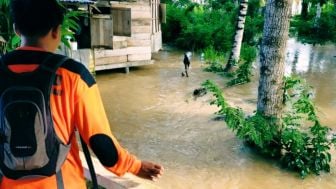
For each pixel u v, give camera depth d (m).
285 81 8.38
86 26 13.90
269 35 7.72
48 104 1.29
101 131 1.38
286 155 7.53
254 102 11.69
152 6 18.44
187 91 12.72
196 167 7.38
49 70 1.32
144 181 2.08
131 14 14.86
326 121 10.08
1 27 3.38
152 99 11.77
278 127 7.86
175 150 8.11
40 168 1.29
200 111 10.62
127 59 15.20
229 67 15.67
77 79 1.35
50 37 1.42
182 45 22.33
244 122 7.62
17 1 1.37
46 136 1.28
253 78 14.98
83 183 1.47
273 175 7.14
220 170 7.29
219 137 8.80
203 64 17.59
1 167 1.30
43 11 1.37
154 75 15.16
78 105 1.35
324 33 28.56
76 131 1.54
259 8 30.97
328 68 17.69
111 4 14.59
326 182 6.92
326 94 12.96
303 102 7.98
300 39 27.58
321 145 7.36
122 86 13.34
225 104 8.01
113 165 1.44
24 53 1.35
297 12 45.28
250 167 7.42
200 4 31.39
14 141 1.24
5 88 1.29
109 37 13.76
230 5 30.00
